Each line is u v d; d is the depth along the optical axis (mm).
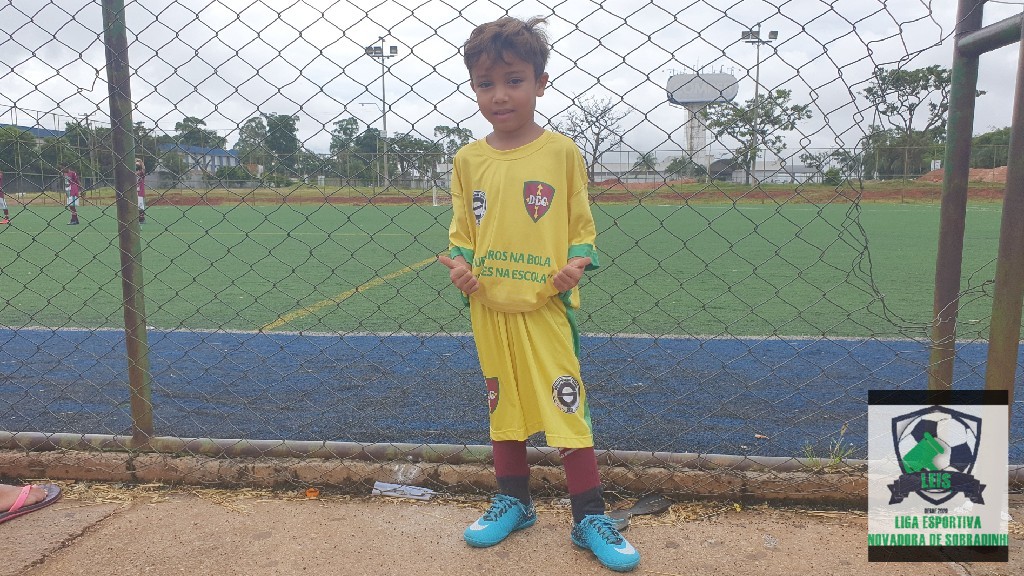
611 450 2318
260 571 1734
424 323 4609
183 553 1823
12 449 2391
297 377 3443
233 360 3742
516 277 1736
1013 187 1748
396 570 1738
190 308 5199
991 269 7238
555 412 1759
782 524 1968
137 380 2334
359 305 5285
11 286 6270
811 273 6852
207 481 2266
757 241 10633
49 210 18938
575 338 1853
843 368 3520
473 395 3170
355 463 2254
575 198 1781
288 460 2281
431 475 2213
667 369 3529
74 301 5535
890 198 21109
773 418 2879
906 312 4914
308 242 10953
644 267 7402
